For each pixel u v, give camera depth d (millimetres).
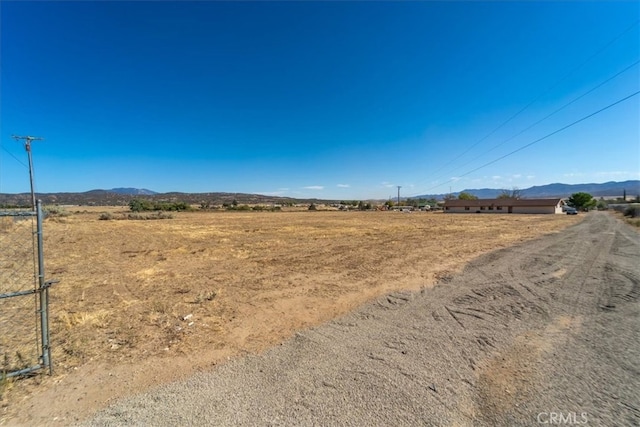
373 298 7297
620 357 4223
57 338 5059
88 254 14625
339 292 7848
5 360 4270
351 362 4164
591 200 83875
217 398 3373
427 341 4832
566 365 4016
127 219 47938
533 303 6750
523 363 4086
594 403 3215
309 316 6129
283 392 3465
